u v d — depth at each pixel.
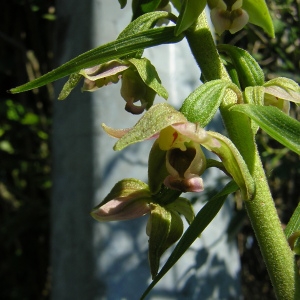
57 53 0.11
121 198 0.07
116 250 0.10
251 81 0.06
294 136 0.05
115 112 0.10
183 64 0.10
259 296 0.15
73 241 0.10
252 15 0.06
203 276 0.10
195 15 0.06
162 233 0.06
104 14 0.10
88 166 0.10
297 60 0.13
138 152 0.10
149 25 0.06
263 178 0.06
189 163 0.06
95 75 0.06
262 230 0.06
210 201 0.06
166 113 0.05
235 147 0.05
